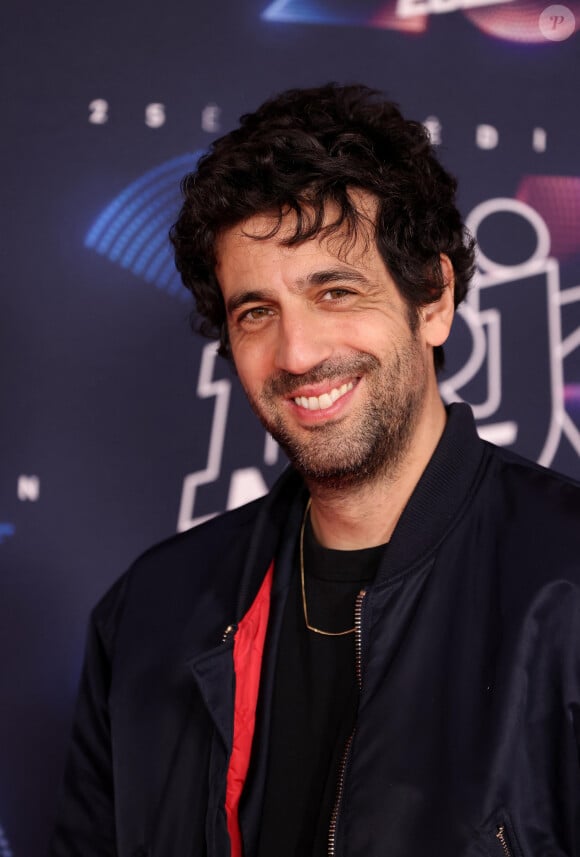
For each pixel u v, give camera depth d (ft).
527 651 5.89
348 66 10.90
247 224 6.29
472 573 6.29
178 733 7.04
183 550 7.77
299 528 7.18
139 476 10.80
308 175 6.15
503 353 10.66
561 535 6.15
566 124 10.84
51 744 10.65
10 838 10.59
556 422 10.61
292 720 6.61
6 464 10.77
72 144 10.93
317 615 6.73
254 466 10.84
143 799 7.04
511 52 10.88
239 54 10.95
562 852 5.75
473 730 5.85
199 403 10.85
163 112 10.95
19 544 10.73
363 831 5.92
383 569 6.34
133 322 10.87
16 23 10.98
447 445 6.63
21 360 10.82
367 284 6.31
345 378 6.29
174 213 10.91
